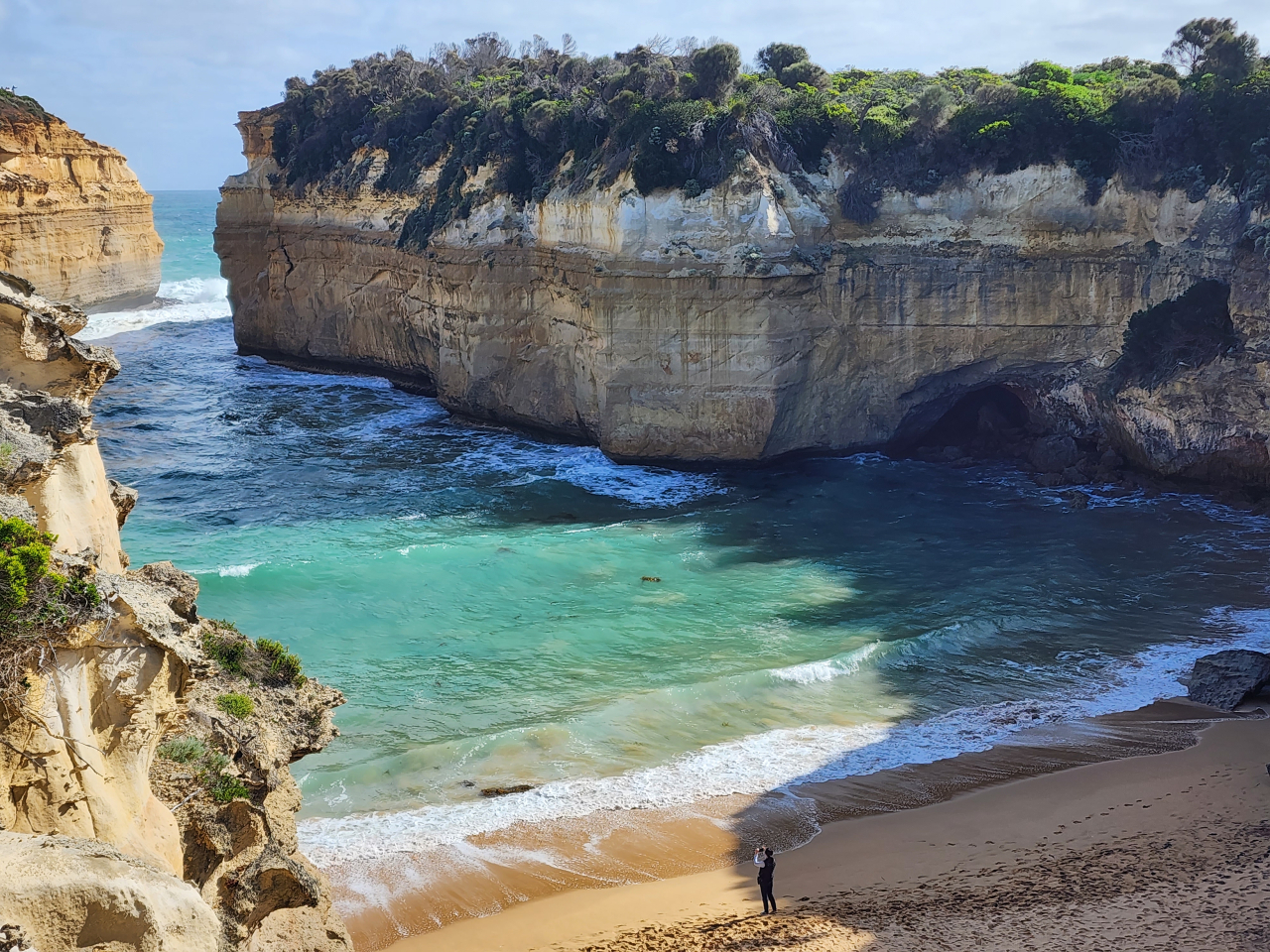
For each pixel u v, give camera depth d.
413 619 31.77
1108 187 46.12
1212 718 25.89
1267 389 40.97
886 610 32.78
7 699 9.41
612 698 27.03
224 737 12.50
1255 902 16.53
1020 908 17.34
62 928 7.72
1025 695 27.39
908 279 47.94
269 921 12.39
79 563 10.46
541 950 17.59
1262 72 45.06
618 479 47.22
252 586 33.47
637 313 47.56
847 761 24.34
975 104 48.84
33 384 12.30
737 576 35.69
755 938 17.03
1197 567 36.03
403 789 22.95
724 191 46.56
